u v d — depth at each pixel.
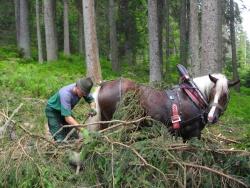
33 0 34.00
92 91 7.33
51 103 6.82
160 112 6.87
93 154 5.64
